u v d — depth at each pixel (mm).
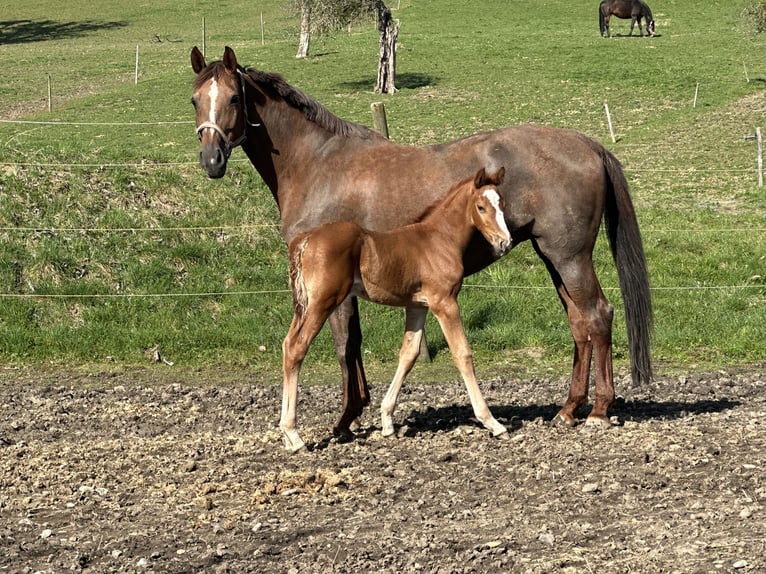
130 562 5289
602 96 31531
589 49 40156
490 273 12500
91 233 12320
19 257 11641
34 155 13891
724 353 10430
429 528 5609
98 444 7406
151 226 12703
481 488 6262
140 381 9719
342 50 41719
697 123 27641
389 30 32406
